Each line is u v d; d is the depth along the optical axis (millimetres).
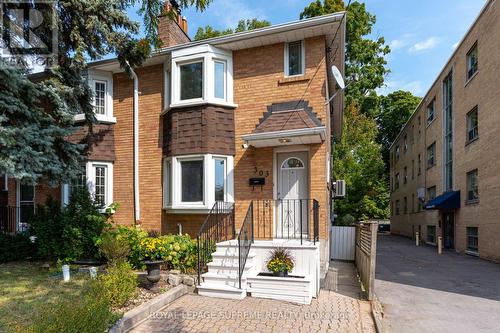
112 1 7387
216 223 8953
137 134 10500
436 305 6426
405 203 29312
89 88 8516
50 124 7629
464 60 15602
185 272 7273
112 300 5188
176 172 9539
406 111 36062
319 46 8984
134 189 10383
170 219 9883
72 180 8445
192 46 9609
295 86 9094
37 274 7367
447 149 18531
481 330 5160
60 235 8461
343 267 10547
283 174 9164
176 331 4652
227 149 9391
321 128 7645
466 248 15133
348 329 4805
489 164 12844
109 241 6898
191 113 9484
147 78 10633
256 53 9555
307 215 8633
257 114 9352
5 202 12516
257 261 7000
